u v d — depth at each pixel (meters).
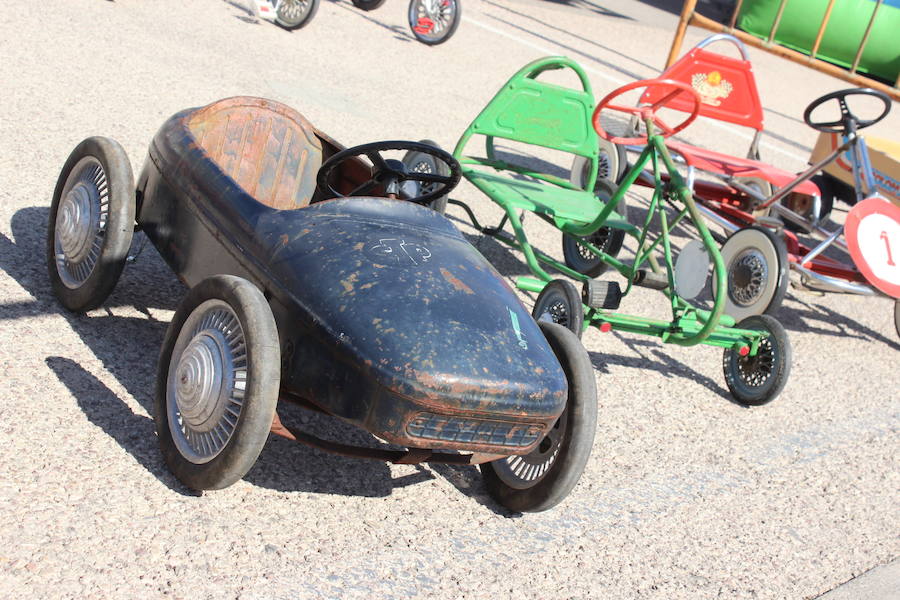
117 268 4.30
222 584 3.19
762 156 12.29
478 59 12.90
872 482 5.35
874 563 4.53
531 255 5.98
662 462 4.99
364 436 4.36
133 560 3.17
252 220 3.88
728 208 8.01
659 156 5.98
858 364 7.23
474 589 3.58
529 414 3.44
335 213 3.94
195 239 4.18
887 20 17.28
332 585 3.35
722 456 5.23
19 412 3.73
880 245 6.79
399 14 14.43
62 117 7.02
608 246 6.95
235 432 3.29
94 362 4.23
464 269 3.84
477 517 4.05
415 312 3.45
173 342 3.66
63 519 3.25
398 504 3.96
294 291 3.57
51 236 4.64
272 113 5.04
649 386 5.89
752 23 17.59
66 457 3.56
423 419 3.31
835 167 9.23
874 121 7.39
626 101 12.77
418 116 9.70
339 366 3.39
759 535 4.53
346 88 9.93
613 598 3.78
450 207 7.90
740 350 5.77
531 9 17.94
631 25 19.44
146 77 8.44
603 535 4.20
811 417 6.05
